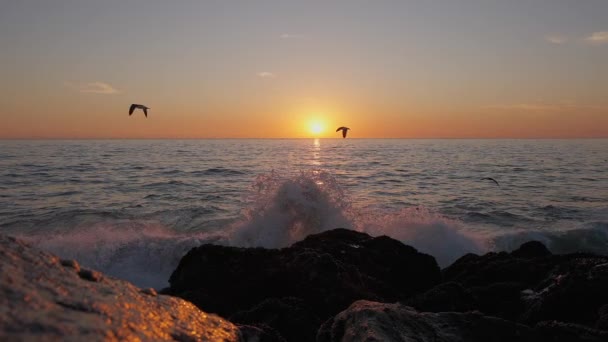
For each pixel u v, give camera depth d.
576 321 5.66
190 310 3.09
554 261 8.44
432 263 9.27
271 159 58.09
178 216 19.39
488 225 18.62
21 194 24.55
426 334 4.11
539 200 24.69
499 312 6.55
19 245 2.77
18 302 2.06
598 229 16.84
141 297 2.85
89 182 29.89
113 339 2.08
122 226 17.06
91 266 12.17
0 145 107.31
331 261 7.38
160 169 39.78
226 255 7.95
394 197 25.75
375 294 7.17
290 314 5.68
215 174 36.22
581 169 43.00
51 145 111.00
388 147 114.44
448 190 28.73
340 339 4.29
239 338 3.17
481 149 95.81
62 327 1.98
